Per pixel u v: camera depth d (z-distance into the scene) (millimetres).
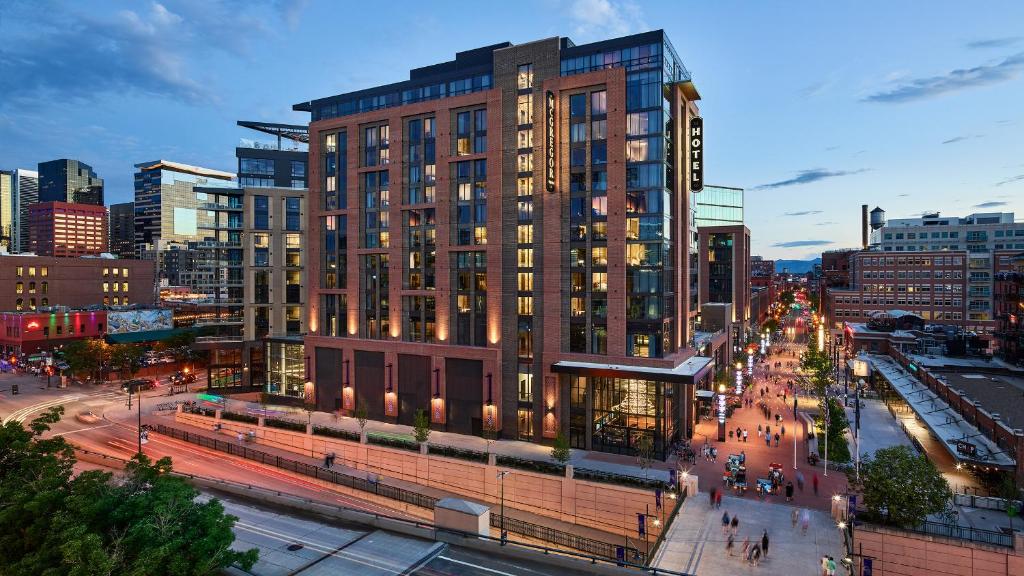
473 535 36812
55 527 27266
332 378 78625
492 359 65812
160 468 33438
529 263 64875
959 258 139500
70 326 121688
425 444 57250
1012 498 40906
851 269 183000
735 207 163875
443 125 70000
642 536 43969
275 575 33031
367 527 40125
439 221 70062
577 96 62844
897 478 36781
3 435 33344
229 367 96375
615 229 60781
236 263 100062
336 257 79750
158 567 26328
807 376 93875
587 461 57531
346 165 78875
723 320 102000
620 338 60594
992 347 132125
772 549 37719
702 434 66062
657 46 59344
